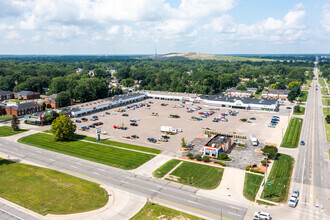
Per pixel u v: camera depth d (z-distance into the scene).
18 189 70.44
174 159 91.38
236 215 58.84
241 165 86.06
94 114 164.88
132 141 111.06
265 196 67.00
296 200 64.88
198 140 112.50
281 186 72.12
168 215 58.81
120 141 110.94
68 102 188.88
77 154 95.81
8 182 74.25
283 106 189.38
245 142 109.81
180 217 58.06
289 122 142.50
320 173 80.38
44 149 100.88
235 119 151.12
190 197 66.69
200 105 194.75
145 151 99.25
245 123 141.88
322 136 117.62
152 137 116.56
